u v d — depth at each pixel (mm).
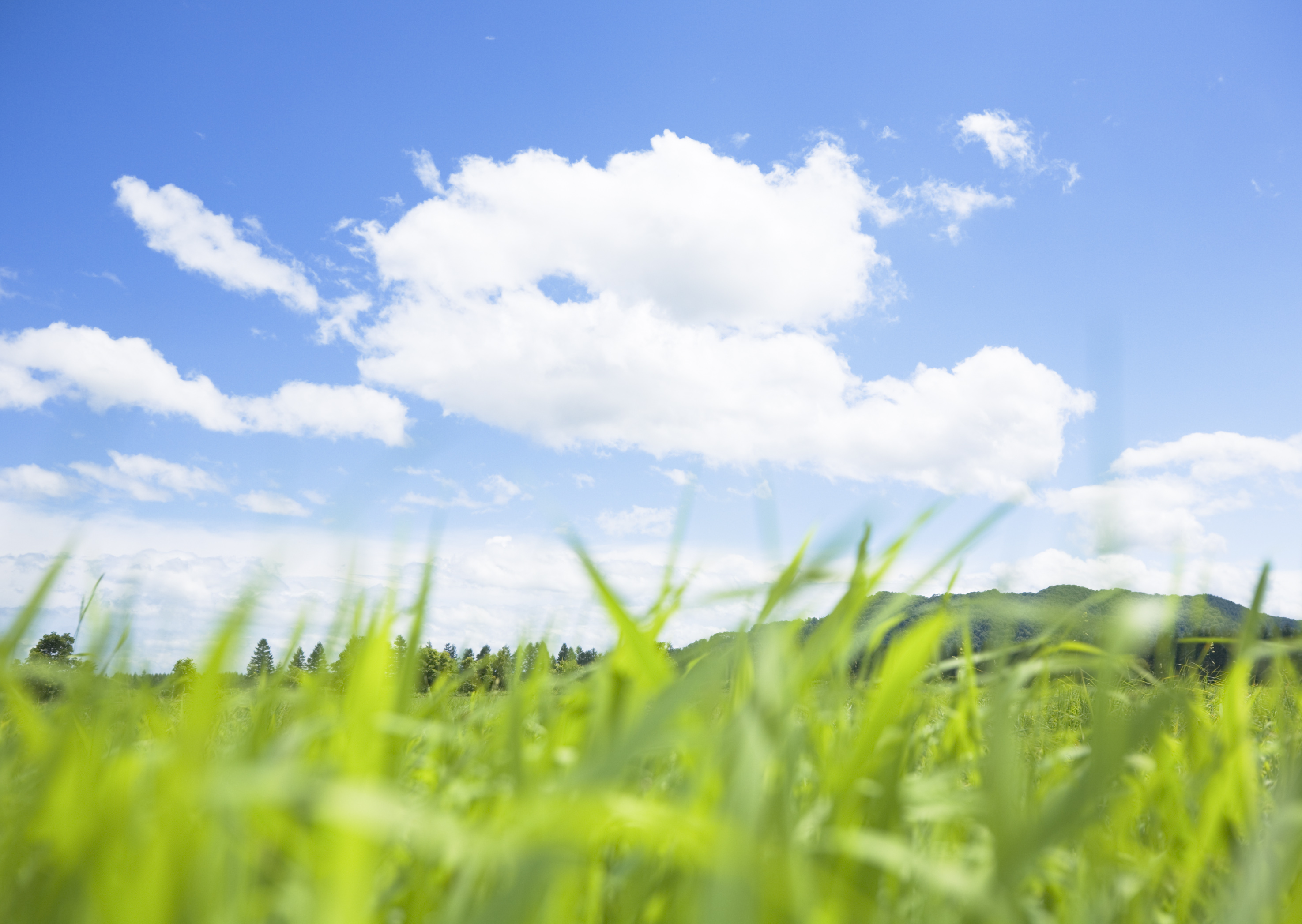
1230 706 1272
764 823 806
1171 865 1201
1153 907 1073
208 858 698
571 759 1198
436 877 953
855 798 1008
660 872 926
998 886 771
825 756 1229
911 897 989
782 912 691
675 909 815
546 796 801
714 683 1036
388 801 686
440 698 1560
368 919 725
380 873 958
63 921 712
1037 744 1346
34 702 1088
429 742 1506
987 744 1421
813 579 1052
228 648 792
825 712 1299
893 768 1035
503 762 1208
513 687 1465
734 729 912
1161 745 1380
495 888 751
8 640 1036
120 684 1065
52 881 762
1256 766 1491
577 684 1586
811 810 1046
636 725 731
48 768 837
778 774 868
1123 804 1250
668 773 1284
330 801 626
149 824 794
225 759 1088
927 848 1108
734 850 604
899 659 1051
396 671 1243
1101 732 834
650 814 640
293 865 853
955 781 1146
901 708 1294
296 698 1292
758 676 895
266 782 649
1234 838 1265
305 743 1046
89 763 1003
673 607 1433
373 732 1011
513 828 741
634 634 1168
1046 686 1309
